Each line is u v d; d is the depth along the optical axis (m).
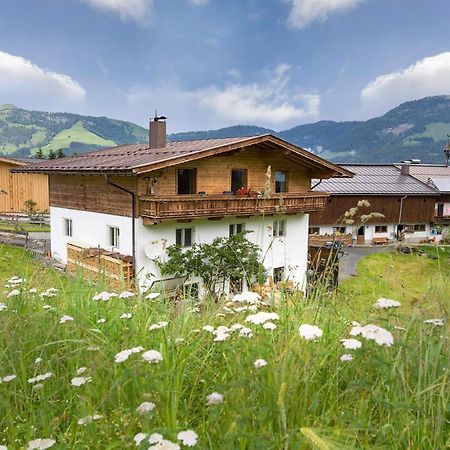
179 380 2.12
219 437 1.67
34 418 1.92
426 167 43.12
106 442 1.76
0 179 29.62
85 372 2.23
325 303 3.50
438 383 2.01
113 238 15.99
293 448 1.54
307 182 19.41
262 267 4.95
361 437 1.72
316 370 2.14
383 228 35.12
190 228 15.80
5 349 2.52
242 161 16.84
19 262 5.91
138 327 3.02
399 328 2.54
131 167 12.90
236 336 2.48
